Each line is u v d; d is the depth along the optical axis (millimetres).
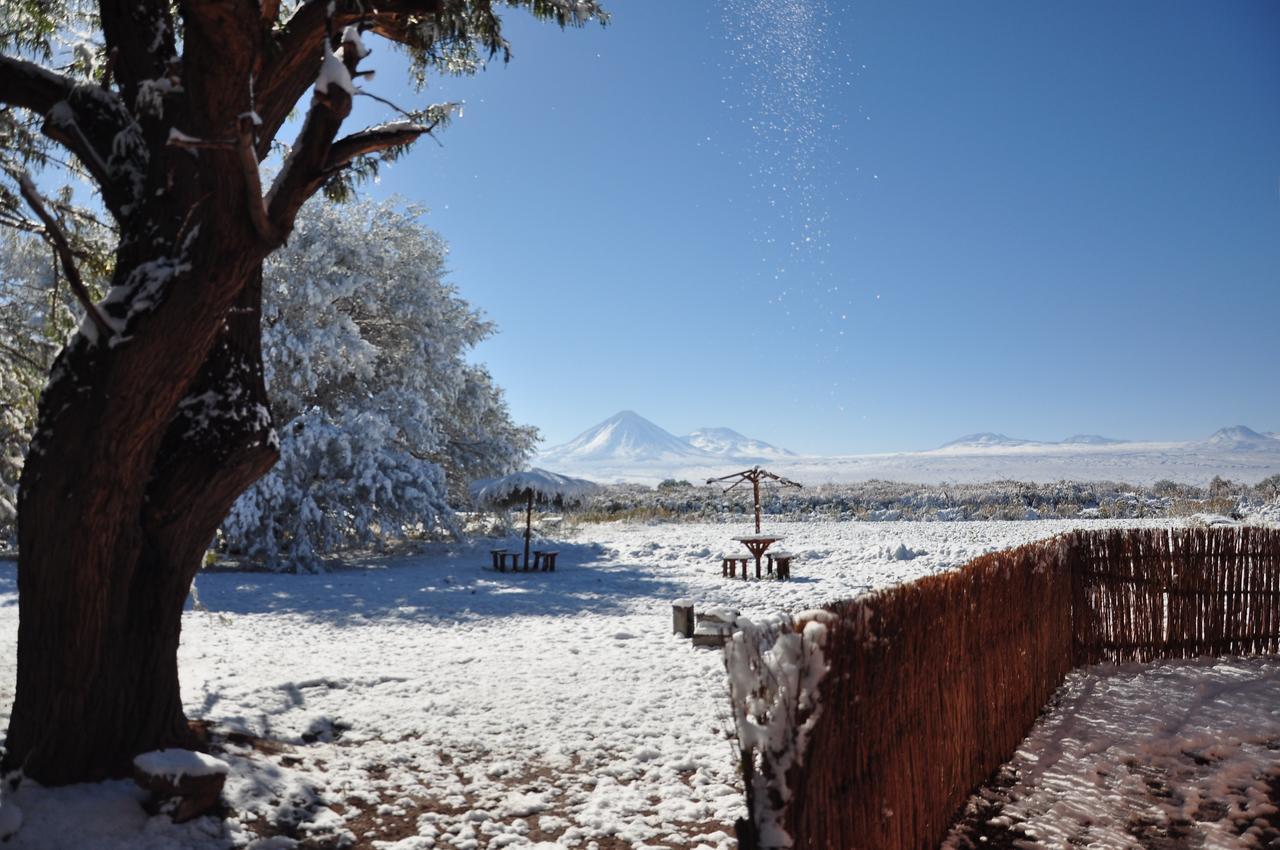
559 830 4922
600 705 7457
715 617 10531
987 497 45469
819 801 3092
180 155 5277
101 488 4914
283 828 4848
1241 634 9445
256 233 4727
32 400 9188
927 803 4516
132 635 5297
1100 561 9094
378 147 5102
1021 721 6602
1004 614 6316
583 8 7715
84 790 4863
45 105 5652
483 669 8961
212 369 5617
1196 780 5629
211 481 5438
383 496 20766
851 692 3498
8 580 15445
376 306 24000
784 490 59188
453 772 5883
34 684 5027
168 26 5844
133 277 5047
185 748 5547
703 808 5148
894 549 22203
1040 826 4883
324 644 10930
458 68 8242
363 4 5117
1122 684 8211
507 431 28969
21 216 7551
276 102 5551
